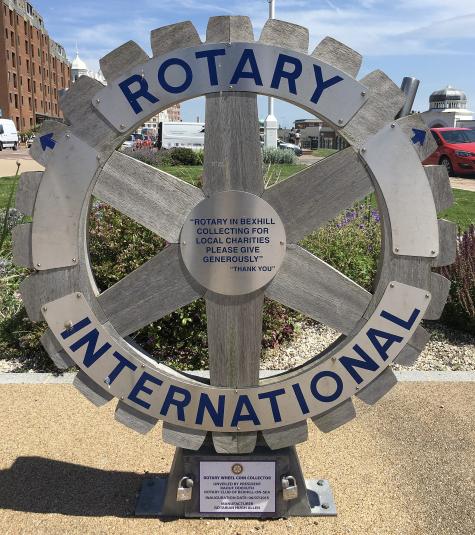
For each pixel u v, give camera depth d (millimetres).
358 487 3078
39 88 68500
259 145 2566
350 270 5973
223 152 2564
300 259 2660
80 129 2557
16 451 3393
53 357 2766
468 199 12289
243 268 2646
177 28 2463
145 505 2900
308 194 2607
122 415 2785
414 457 3357
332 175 2598
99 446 3469
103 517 2836
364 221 6793
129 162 2604
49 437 3555
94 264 5148
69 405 3969
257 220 2611
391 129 2547
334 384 2729
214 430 2746
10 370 4688
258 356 2703
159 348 4832
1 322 5082
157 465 3283
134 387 2730
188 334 4820
